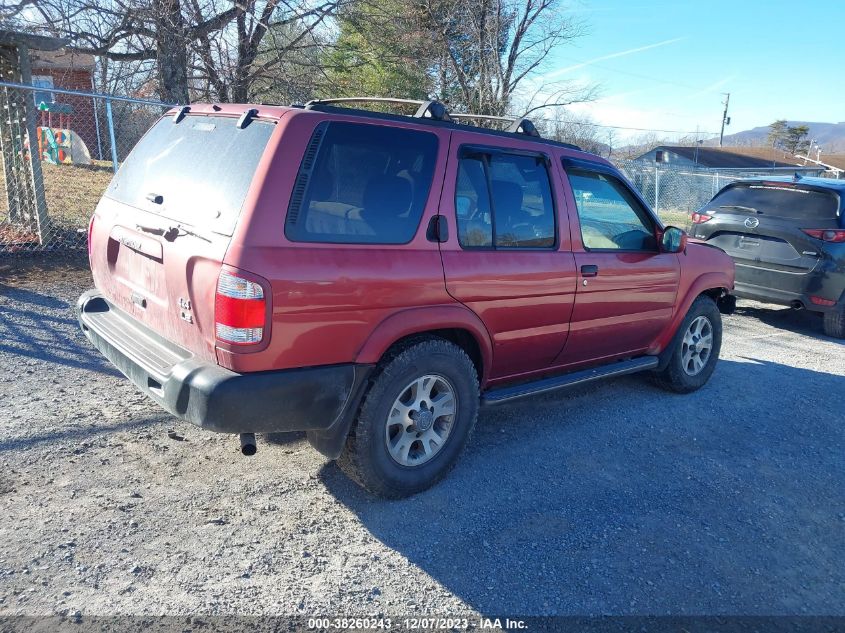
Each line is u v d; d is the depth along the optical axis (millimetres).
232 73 11977
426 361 3549
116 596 2762
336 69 13195
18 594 2719
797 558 3447
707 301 5652
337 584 2957
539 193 4195
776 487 4184
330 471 3916
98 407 4477
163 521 3299
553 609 2906
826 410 5590
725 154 63688
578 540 3432
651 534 3541
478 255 3760
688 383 5672
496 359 4074
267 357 2982
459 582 3037
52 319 6121
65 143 17047
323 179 3168
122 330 3715
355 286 3189
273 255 2941
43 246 8477
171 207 3387
